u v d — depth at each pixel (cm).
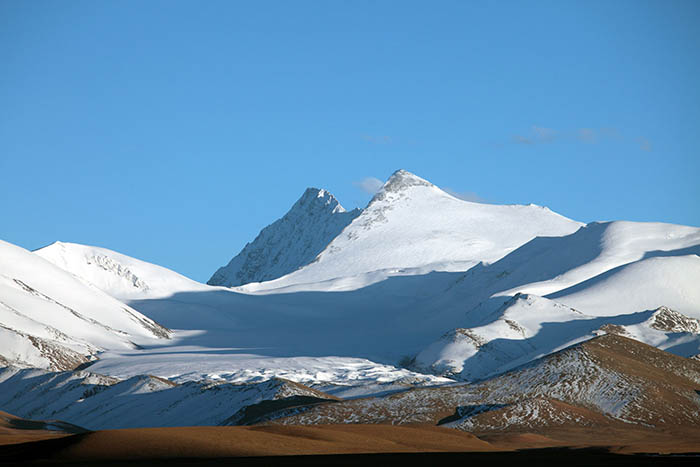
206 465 6838
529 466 7344
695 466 7544
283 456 7656
